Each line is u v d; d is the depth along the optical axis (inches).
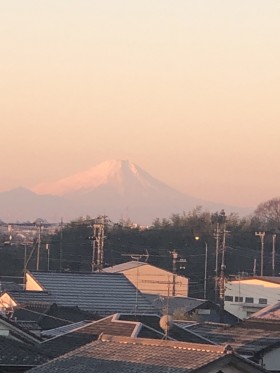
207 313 2027.6
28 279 2001.7
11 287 2306.8
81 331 1037.2
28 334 1037.8
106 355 616.7
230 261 3366.1
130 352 614.5
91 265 3016.7
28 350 799.7
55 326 1505.9
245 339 1163.9
